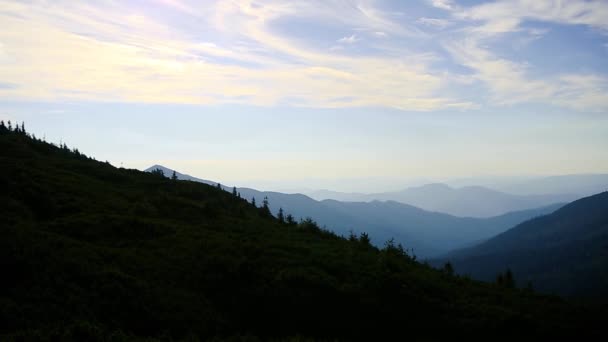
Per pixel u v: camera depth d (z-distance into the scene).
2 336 13.53
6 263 18.98
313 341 18.56
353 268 27.12
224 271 24.50
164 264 24.97
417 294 23.89
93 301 18.12
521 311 23.64
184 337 17.66
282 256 28.42
